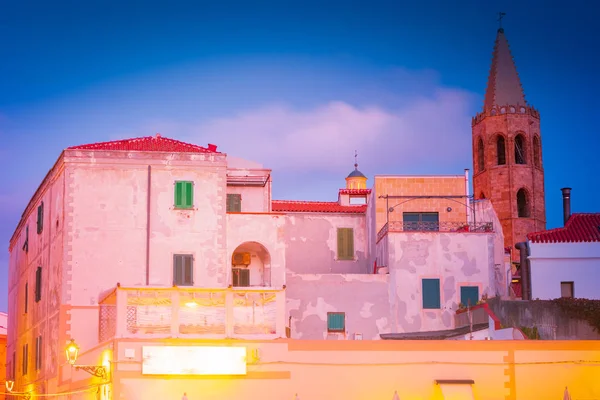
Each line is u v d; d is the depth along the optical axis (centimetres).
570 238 6356
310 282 6197
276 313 4231
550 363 4319
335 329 6166
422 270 6300
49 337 5775
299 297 6169
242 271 5997
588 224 6506
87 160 5644
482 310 5528
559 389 4306
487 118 12000
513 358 4306
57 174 5847
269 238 5812
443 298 6275
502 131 11900
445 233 6353
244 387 4122
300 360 4181
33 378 6281
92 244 5569
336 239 7038
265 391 4134
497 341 4312
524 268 6378
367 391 4203
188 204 5700
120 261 5578
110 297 4412
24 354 6731
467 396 4197
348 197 7431
